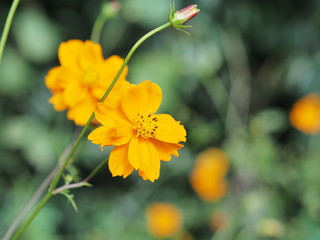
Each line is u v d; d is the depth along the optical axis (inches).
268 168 41.6
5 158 40.4
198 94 45.9
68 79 23.6
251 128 42.5
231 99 46.6
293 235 38.7
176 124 19.2
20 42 36.5
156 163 19.0
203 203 43.8
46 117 39.7
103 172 44.1
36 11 37.4
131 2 36.6
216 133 46.4
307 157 42.8
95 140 18.2
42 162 38.6
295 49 46.7
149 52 40.6
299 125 42.8
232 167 45.3
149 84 19.1
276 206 41.1
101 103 18.1
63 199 41.7
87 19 41.1
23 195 36.5
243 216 40.1
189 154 43.9
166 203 44.3
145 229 41.1
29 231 32.9
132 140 18.9
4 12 37.6
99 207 42.3
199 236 43.6
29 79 38.8
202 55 41.6
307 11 45.8
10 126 38.8
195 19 41.5
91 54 24.0
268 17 45.7
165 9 37.1
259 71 48.6
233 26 43.9
